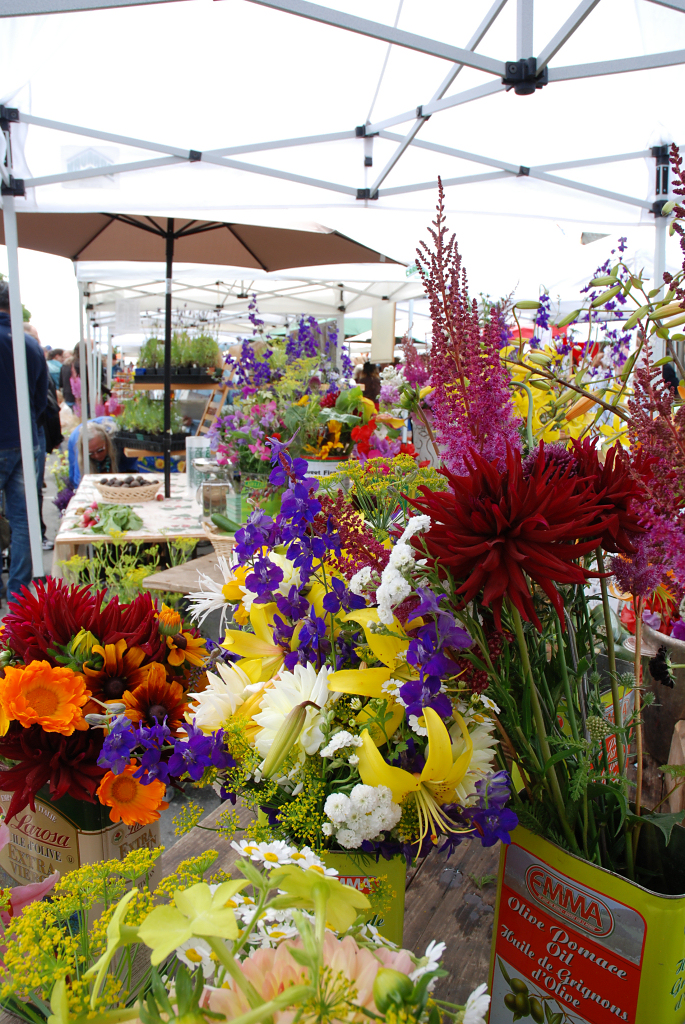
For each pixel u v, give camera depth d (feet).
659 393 2.12
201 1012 1.38
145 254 15.16
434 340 2.50
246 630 2.92
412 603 2.08
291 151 9.46
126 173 9.61
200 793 5.81
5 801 3.22
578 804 2.45
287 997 1.21
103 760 2.42
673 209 2.04
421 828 2.06
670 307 2.35
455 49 5.80
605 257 10.55
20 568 13.52
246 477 7.35
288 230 13.62
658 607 3.20
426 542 2.04
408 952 1.58
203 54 7.55
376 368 16.31
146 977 2.00
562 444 2.60
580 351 4.79
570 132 8.83
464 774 2.07
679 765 2.35
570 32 5.40
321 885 1.42
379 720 2.14
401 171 9.98
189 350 18.48
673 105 7.95
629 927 2.12
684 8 4.98
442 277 2.47
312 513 2.40
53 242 14.60
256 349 8.59
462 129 9.00
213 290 24.48
